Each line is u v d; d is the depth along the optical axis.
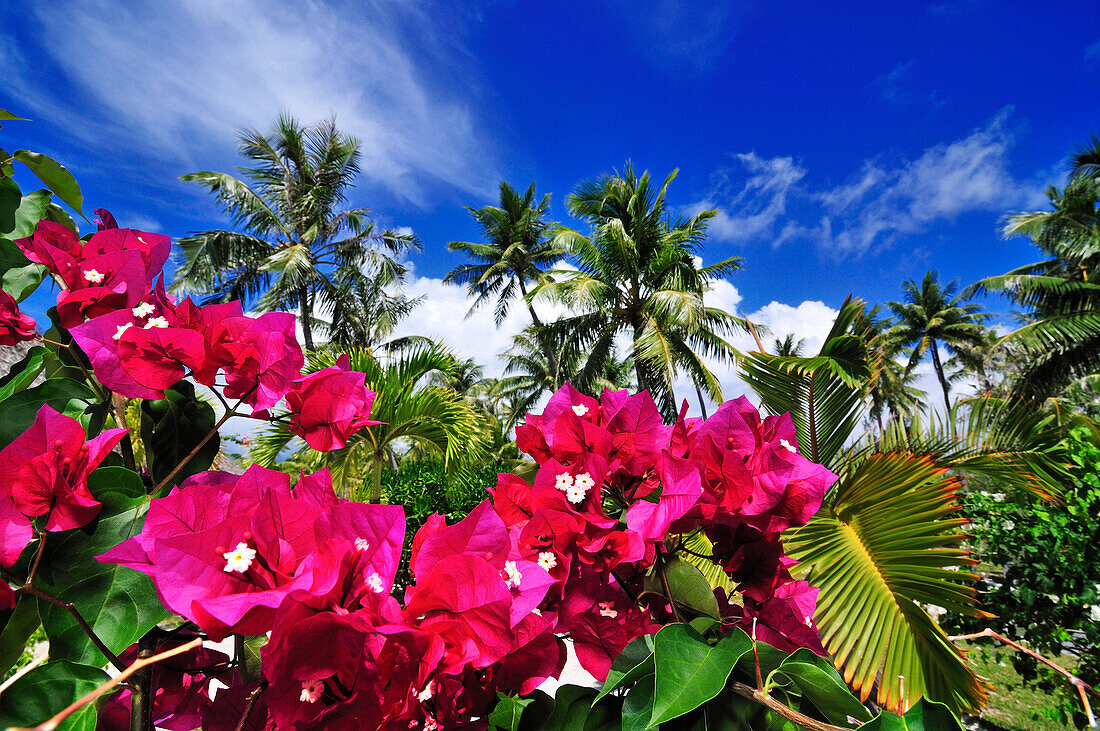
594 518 0.65
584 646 0.67
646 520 0.67
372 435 5.09
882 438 3.39
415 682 0.44
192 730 0.66
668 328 12.28
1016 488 3.33
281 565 0.43
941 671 1.92
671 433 0.75
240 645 0.66
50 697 0.45
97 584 0.52
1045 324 10.90
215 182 12.90
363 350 5.05
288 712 0.40
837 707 0.50
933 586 2.03
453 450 5.37
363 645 0.42
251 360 0.61
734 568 0.76
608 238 12.63
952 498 2.21
